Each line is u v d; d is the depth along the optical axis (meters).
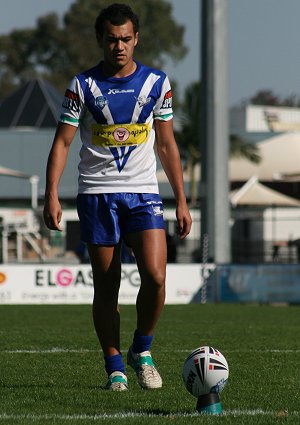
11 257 101.25
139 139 18.97
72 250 116.44
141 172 19.08
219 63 66.31
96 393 19.16
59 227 18.95
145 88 18.88
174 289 59.91
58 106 152.00
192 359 16.42
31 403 18.11
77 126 19.12
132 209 18.95
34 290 58.91
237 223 103.50
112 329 19.59
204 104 66.69
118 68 18.77
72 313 47.41
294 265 60.00
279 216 126.75
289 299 59.84
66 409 17.39
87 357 26.03
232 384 20.77
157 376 19.80
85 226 19.17
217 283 60.12
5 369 23.42
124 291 57.91
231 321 42.00
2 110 150.62
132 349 19.95
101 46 18.88
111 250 19.25
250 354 27.06
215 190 66.12
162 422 15.77
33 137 131.38
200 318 44.12
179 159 19.44
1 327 37.91
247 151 124.56
